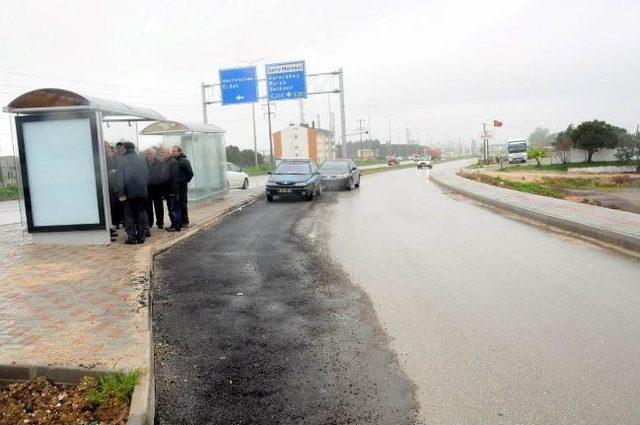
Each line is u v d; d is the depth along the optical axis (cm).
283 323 566
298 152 9425
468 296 652
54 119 964
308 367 453
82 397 382
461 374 432
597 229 1021
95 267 790
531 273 760
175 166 1139
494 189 2166
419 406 383
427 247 976
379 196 2097
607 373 428
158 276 780
